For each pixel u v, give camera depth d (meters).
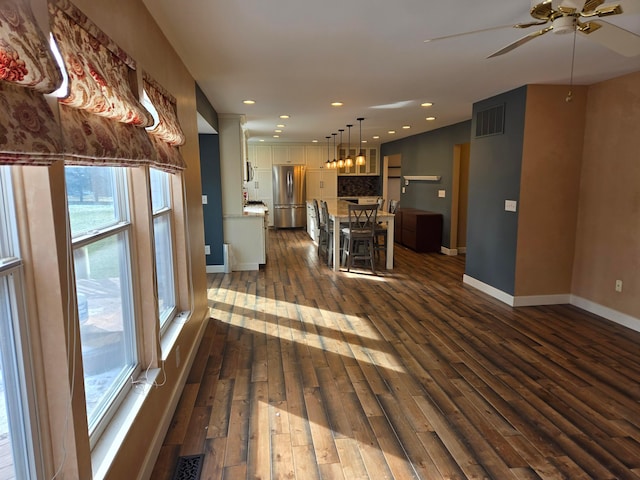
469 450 2.11
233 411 2.46
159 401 2.14
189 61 3.06
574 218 4.34
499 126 4.48
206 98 4.51
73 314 1.23
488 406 2.51
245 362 3.11
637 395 2.64
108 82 1.40
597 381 2.81
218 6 2.12
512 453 2.09
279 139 9.47
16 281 1.09
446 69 3.41
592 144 4.10
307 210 9.73
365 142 10.41
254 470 1.97
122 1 1.72
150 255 2.04
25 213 1.12
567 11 1.77
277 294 4.90
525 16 2.32
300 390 2.70
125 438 1.60
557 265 4.41
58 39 1.12
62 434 1.20
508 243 4.45
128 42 1.79
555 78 3.78
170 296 2.98
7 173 1.09
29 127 0.92
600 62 3.24
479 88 4.17
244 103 4.88
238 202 6.04
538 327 3.80
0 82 0.86
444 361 3.12
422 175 8.25
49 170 1.12
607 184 3.95
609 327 3.79
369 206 5.71
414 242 7.67
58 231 1.16
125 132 1.58
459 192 7.21
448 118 6.15
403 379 2.85
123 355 1.94
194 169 3.45
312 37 2.61
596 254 4.12
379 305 4.46
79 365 1.26
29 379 1.14
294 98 4.58
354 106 5.09
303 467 1.99
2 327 1.05
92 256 1.57
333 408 2.49
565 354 3.23
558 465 2.00
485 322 3.94
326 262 6.68
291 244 8.40
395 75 3.58
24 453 1.13
